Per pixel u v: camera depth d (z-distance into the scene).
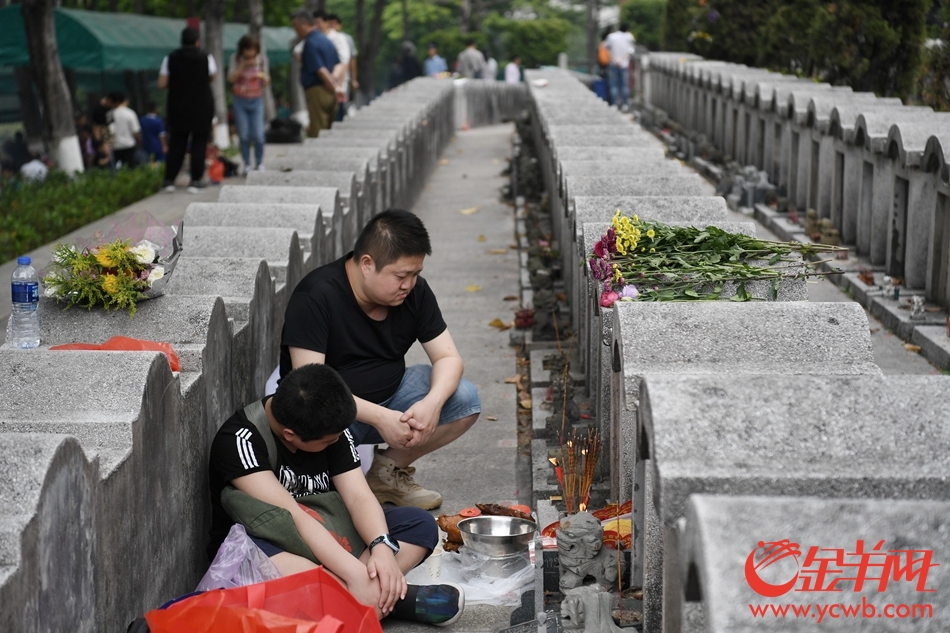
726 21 20.36
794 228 10.45
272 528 3.80
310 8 24.69
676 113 20.50
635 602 3.68
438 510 5.05
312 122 14.20
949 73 11.43
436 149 18.09
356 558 3.91
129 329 4.29
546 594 3.85
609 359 4.83
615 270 4.72
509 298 9.08
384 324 4.61
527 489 5.31
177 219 11.86
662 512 2.68
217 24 21.27
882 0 12.12
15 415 3.42
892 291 7.85
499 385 6.91
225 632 3.11
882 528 2.30
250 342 5.16
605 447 4.95
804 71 16.03
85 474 2.96
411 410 4.50
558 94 15.41
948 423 2.74
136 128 19.55
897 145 8.05
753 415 2.78
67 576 2.85
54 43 16.66
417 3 58.28
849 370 3.67
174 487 3.81
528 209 12.41
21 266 4.19
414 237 4.32
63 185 15.18
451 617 3.84
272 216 6.97
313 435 3.75
